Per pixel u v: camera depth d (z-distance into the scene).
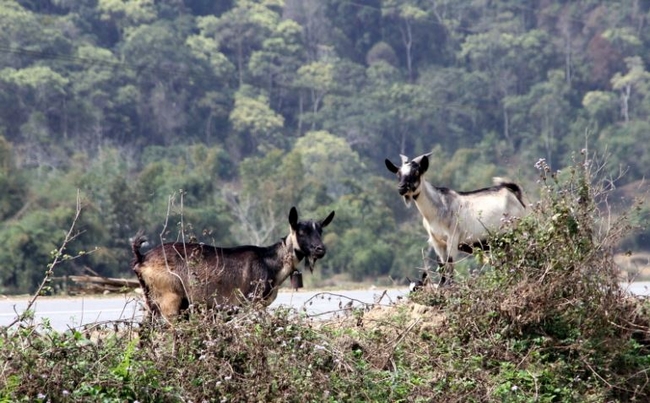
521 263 39.78
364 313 42.97
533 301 39.19
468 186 186.88
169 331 34.72
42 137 194.25
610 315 39.69
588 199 40.41
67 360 31.36
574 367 38.56
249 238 148.12
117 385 31.06
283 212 156.50
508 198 50.47
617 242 41.62
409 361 37.47
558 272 39.25
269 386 32.12
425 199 49.19
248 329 34.25
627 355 39.69
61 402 30.12
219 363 32.88
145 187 141.38
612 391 38.81
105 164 179.00
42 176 148.25
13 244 120.25
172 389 31.72
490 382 36.25
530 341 39.16
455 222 49.44
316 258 42.22
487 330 39.22
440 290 41.47
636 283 94.75
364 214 162.12
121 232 134.12
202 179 146.88
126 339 35.50
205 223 139.50
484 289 39.78
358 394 33.66
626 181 198.12
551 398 36.66
